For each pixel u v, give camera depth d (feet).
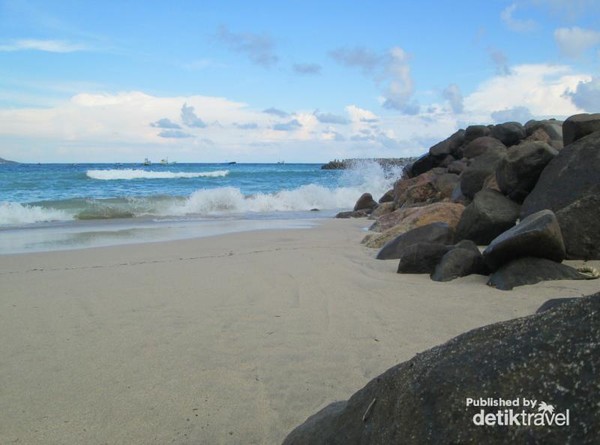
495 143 58.90
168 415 10.80
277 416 10.69
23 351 14.37
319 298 19.38
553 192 25.73
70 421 10.61
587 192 23.89
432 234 27.99
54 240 37.91
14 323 16.84
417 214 33.83
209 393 11.73
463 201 40.57
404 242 28.25
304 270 24.54
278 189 98.63
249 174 151.02
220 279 22.84
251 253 30.09
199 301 19.22
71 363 13.48
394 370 6.98
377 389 7.12
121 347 14.57
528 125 62.49
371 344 14.43
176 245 34.27
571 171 25.61
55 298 19.90
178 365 13.28
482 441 5.22
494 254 20.98
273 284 21.71
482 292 19.25
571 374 5.06
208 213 63.10
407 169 74.18
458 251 22.48
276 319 16.92
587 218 23.34
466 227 28.66
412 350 13.87
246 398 11.47
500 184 30.68
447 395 5.72
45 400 11.49
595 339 5.15
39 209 56.18
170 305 18.75
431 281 21.71
